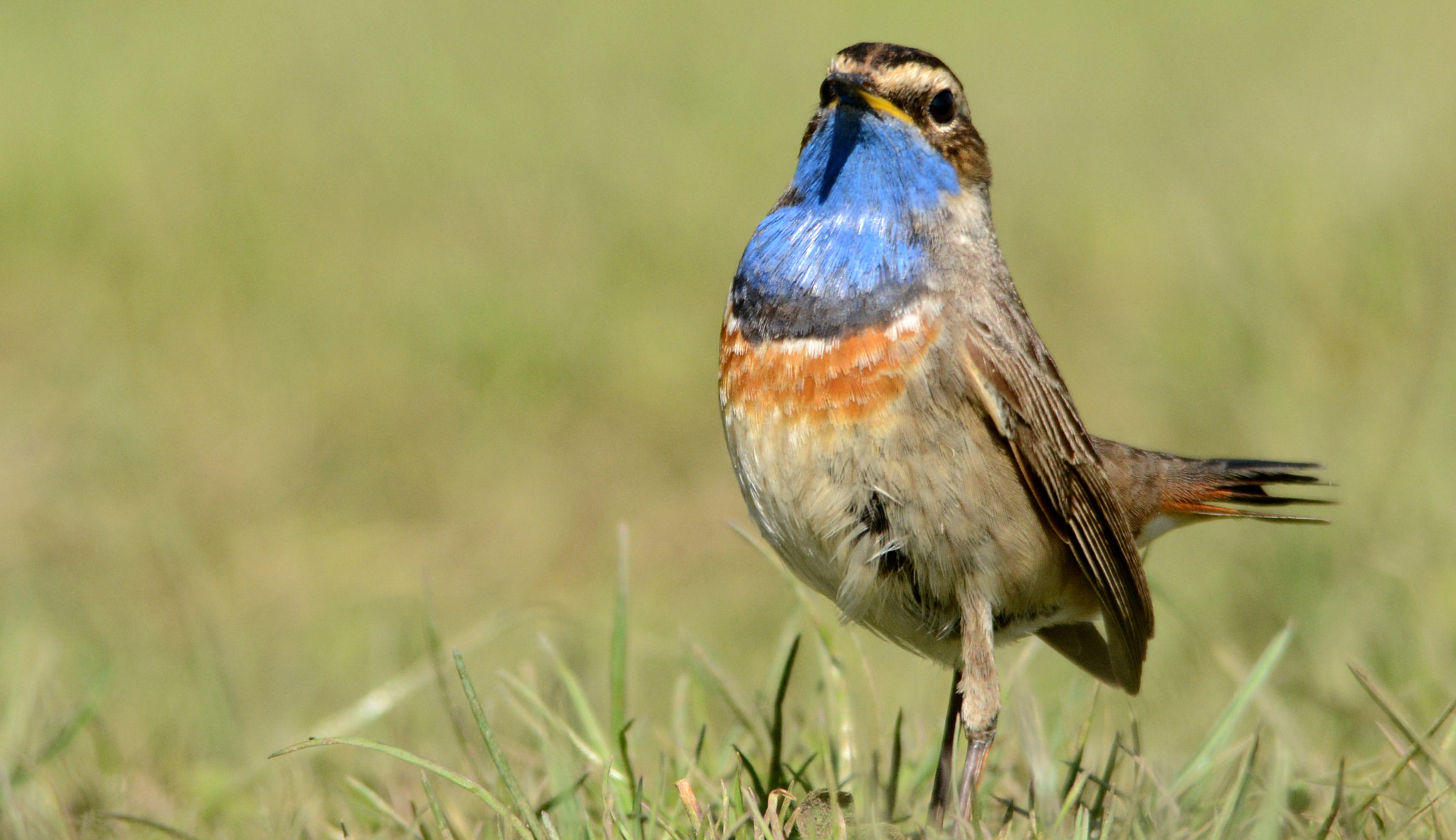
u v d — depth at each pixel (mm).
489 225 22812
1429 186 17781
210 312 19906
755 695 9430
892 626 8719
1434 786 7566
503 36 33500
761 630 13742
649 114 28453
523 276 21312
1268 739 9422
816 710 9172
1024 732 8258
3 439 16500
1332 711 9789
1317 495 13055
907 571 8266
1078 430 8695
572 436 18062
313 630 13680
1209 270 17516
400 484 16969
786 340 8164
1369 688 7656
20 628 12711
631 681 11930
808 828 7543
